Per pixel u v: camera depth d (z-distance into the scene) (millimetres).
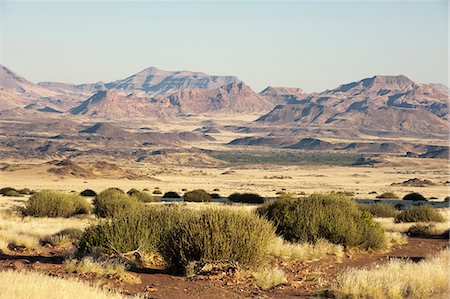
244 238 17438
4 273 14062
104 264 17672
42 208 39531
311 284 16766
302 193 103188
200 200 74125
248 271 17375
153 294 14883
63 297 12586
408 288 15320
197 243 17484
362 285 15055
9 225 30953
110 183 161125
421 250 25281
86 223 34125
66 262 18000
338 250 22656
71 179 170375
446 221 39469
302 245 23031
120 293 14516
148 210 20547
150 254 19344
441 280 16000
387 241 25062
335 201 26641
